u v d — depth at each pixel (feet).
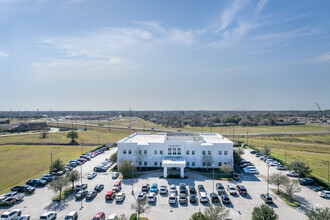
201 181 192.13
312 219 101.19
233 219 126.31
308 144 389.80
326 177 203.00
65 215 131.54
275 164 242.78
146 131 590.14
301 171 189.16
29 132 560.61
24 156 296.71
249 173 216.54
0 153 317.01
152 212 135.23
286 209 138.72
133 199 154.71
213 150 232.32
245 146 369.91
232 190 163.73
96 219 120.57
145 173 215.72
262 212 103.19
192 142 234.38
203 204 146.10
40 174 214.69
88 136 494.18
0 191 170.40
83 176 206.39
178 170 224.94
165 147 235.20
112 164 251.39
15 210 130.00
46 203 148.87
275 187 177.68
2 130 555.28
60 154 308.60
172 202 145.07
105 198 153.89
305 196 159.33
